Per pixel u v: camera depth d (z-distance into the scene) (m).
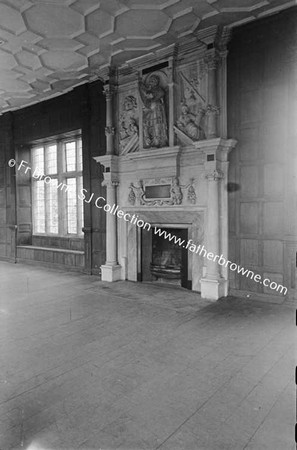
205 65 5.62
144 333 3.98
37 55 6.14
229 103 5.48
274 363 3.18
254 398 2.59
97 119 7.38
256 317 4.53
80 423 2.30
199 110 5.75
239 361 3.23
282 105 5.01
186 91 5.92
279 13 4.91
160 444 2.09
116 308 5.01
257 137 5.25
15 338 3.85
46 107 8.52
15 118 9.40
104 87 6.89
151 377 2.94
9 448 2.05
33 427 2.26
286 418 2.33
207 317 4.55
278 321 4.36
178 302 5.30
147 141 6.36
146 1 4.56
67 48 5.90
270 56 5.08
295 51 4.82
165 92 6.13
